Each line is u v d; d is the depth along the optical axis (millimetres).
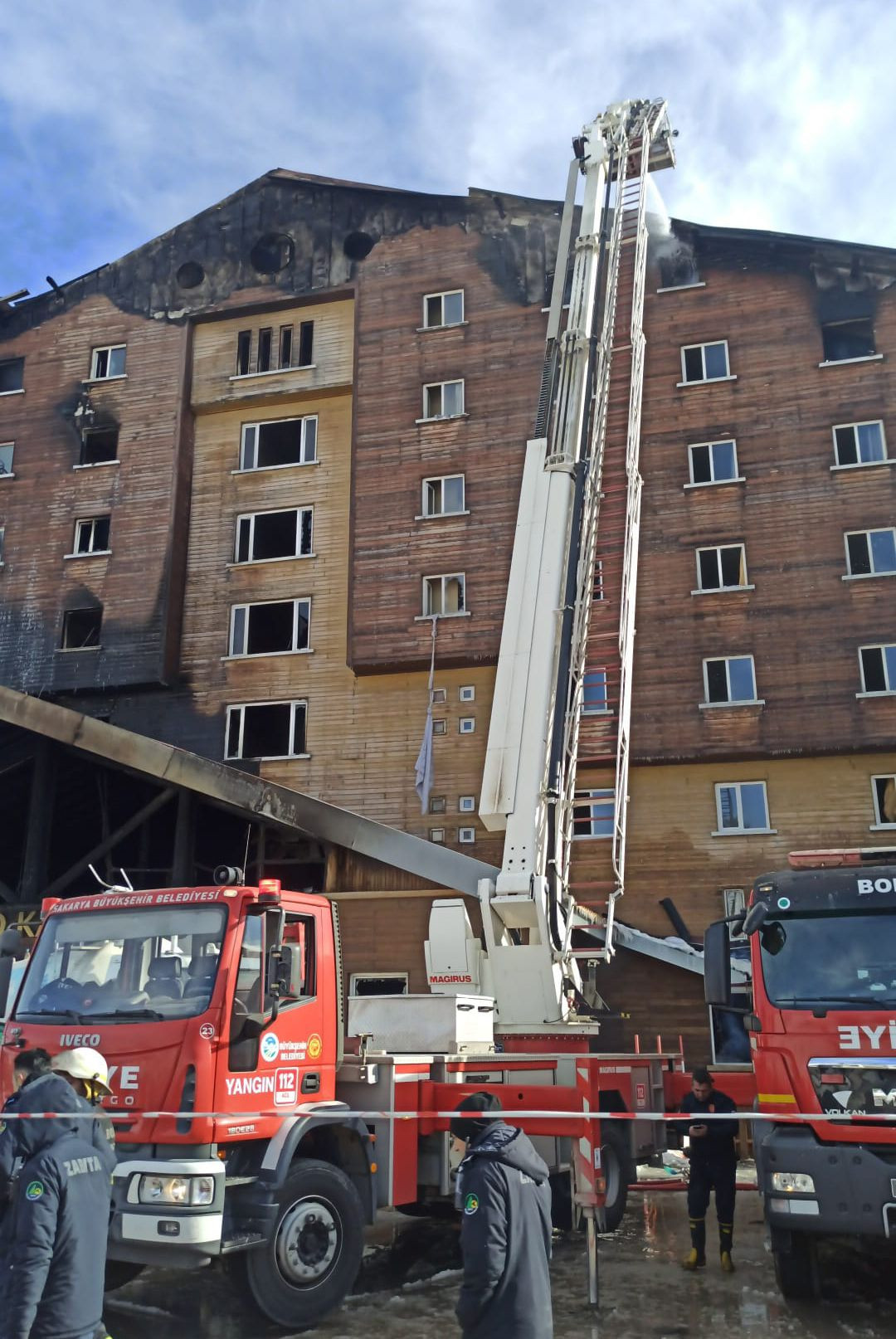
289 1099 7797
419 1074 8930
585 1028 10914
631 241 17859
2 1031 7918
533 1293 4469
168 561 27172
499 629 24375
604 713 13945
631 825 23156
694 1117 7672
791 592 23406
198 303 29266
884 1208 7383
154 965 7750
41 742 23453
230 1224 7102
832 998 8102
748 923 8594
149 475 28047
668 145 19188
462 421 26078
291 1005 7996
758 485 24234
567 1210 9930
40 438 29422
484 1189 4574
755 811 22703
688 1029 21312
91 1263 4543
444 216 27859
